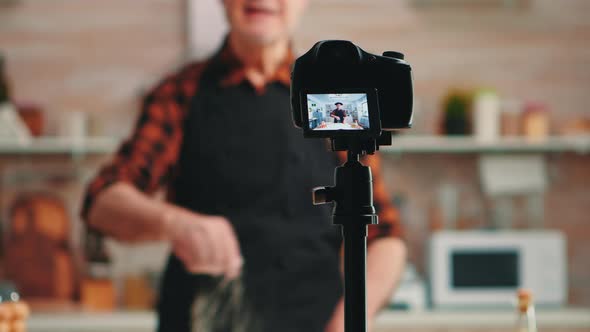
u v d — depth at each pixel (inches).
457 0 166.4
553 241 151.3
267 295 89.0
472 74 167.2
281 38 89.5
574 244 166.7
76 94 164.1
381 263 74.8
